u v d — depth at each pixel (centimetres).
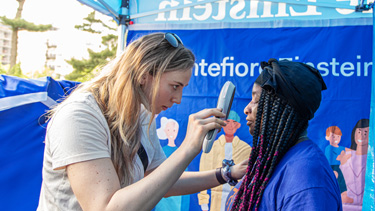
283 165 98
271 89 105
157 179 93
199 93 239
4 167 191
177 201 232
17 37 1758
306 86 101
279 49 230
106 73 116
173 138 240
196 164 233
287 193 90
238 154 229
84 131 96
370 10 218
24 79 199
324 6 224
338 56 221
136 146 113
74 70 1617
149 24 246
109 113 108
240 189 113
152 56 106
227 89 120
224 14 240
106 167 96
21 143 196
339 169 215
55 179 103
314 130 220
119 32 247
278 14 232
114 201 90
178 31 244
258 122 110
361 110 216
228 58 236
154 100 107
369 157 183
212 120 101
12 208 193
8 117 191
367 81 217
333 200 87
